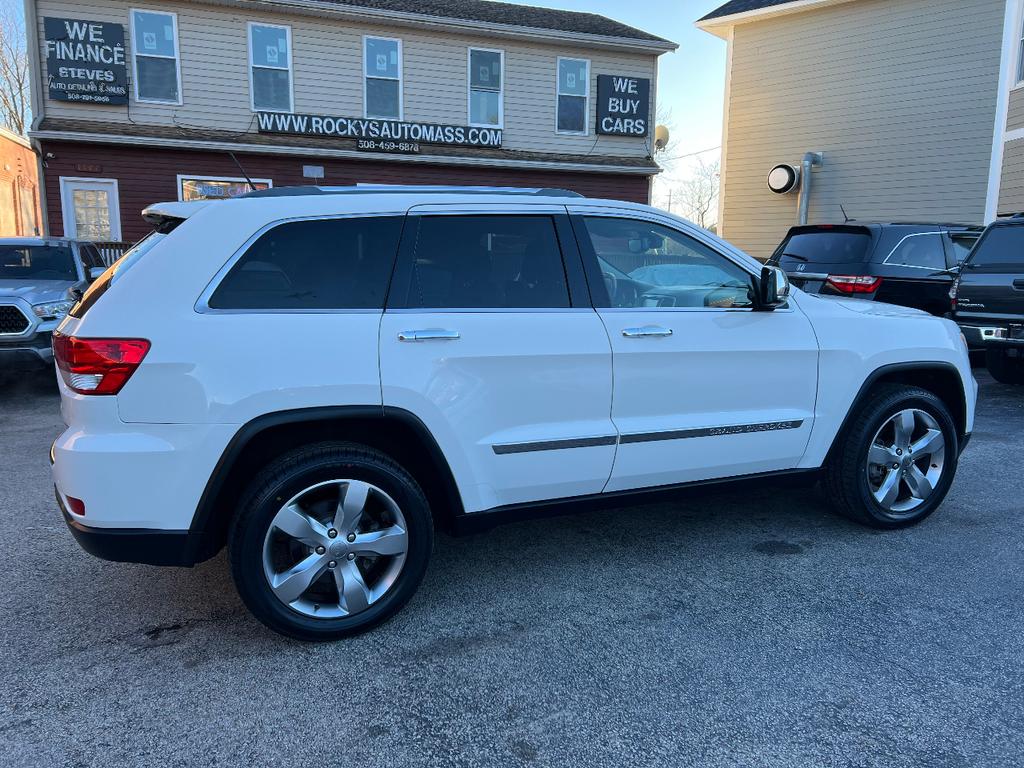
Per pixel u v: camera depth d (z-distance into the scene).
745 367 3.44
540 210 3.19
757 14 16.58
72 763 2.16
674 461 3.36
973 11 14.22
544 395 3.06
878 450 3.84
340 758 2.20
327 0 15.54
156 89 14.84
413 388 2.82
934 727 2.32
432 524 3.00
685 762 2.17
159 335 2.55
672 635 2.90
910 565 3.53
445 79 16.70
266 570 2.70
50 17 13.98
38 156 13.93
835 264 8.12
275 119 15.32
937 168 14.96
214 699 2.48
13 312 7.10
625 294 3.38
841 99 16.06
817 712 2.40
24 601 3.20
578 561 3.62
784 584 3.34
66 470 2.55
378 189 3.04
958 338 4.10
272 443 2.83
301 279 2.79
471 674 2.64
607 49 17.69
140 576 3.45
